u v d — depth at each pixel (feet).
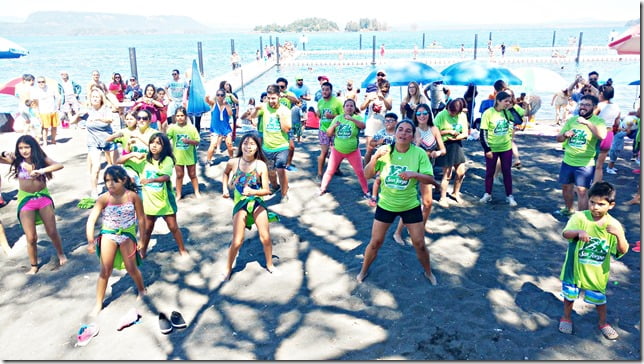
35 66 158.61
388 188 17.52
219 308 17.80
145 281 19.81
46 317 17.57
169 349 15.61
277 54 146.00
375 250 18.58
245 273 20.33
